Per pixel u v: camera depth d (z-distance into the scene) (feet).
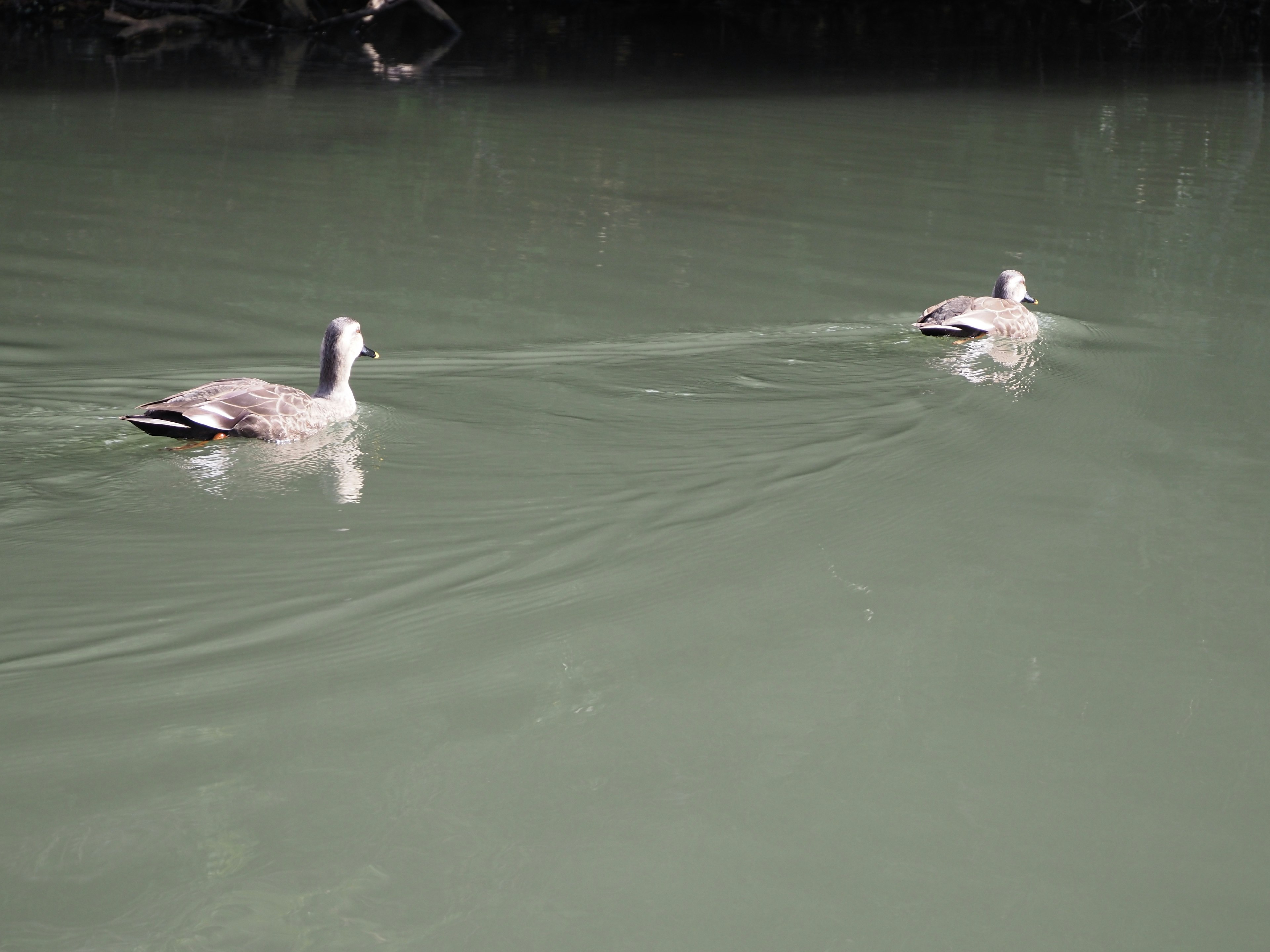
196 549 26.66
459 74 98.78
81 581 25.21
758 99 91.30
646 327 43.86
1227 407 36.63
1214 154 74.49
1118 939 17.48
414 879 18.20
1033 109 89.10
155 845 18.52
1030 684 23.18
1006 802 20.13
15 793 19.40
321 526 27.81
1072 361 40.45
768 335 42.86
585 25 134.62
